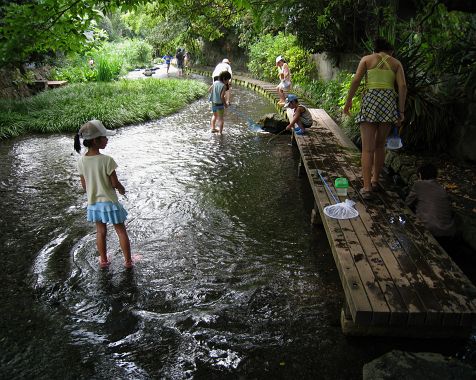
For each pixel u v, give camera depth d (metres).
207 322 3.31
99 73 18.02
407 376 2.52
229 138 9.17
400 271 3.12
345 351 2.97
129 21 22.55
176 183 6.38
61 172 6.92
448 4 5.16
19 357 2.94
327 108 10.78
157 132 9.79
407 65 6.15
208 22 10.24
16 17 5.22
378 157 4.50
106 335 3.17
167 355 2.97
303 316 3.37
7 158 7.70
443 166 5.92
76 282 3.83
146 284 3.82
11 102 11.10
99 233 3.93
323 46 10.98
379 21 7.57
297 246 4.51
